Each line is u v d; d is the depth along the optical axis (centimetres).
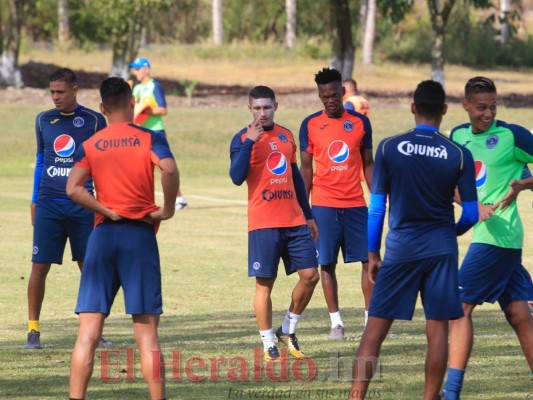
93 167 2486
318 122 3641
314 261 3222
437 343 2481
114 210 2469
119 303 4334
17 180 9125
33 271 3422
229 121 12450
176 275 4916
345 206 3594
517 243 2766
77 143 3403
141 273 2470
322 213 3584
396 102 14875
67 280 4822
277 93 16100
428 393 2494
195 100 14738
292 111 13188
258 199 3191
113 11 14588
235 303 4259
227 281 4769
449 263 2469
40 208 3419
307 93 16175
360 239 3603
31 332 3422
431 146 2472
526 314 2781
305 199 3278
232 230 6381
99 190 2492
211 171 9875
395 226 2495
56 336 3628
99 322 2478
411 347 3369
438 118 2522
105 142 2486
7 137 11244
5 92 14325
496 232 2753
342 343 3469
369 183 3659
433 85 2512
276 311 4084
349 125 3622
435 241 2464
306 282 3206
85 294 2483
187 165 10119
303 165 3662
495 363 3125
